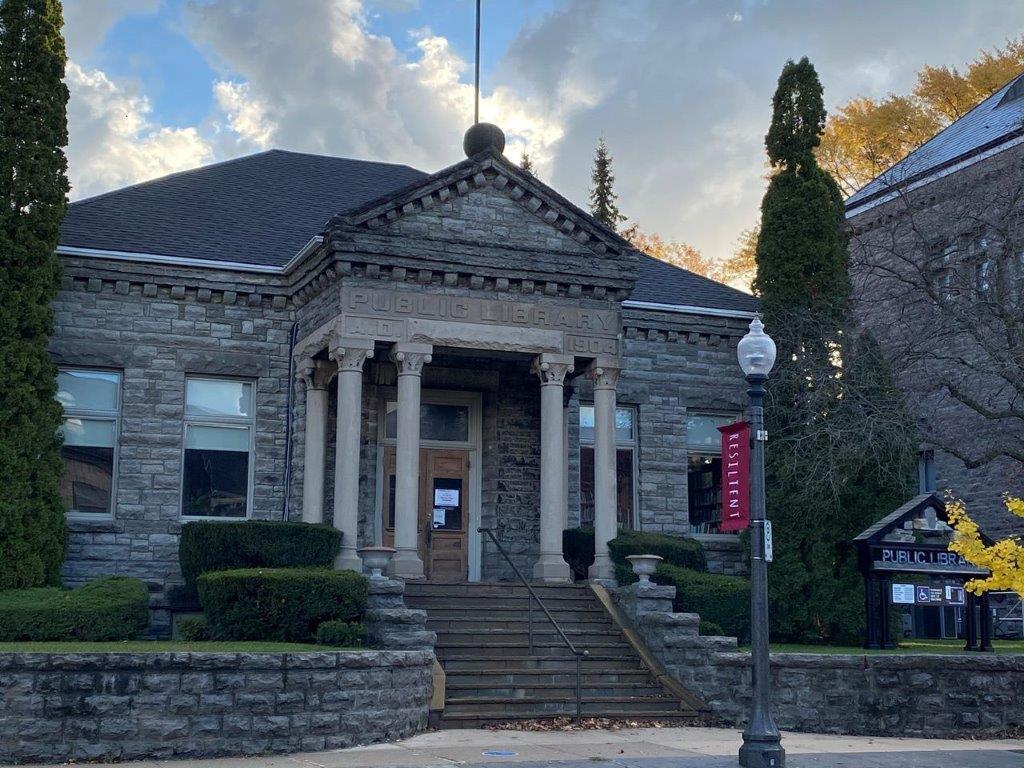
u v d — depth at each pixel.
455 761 13.68
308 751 14.71
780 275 24.92
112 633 18.33
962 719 18.23
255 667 14.66
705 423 26.94
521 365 25.08
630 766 13.39
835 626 22.88
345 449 20.84
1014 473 29.55
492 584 20.91
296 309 23.91
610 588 21.48
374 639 17.72
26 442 20.33
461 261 21.62
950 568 21.28
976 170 29.36
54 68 21.92
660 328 26.25
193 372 23.25
